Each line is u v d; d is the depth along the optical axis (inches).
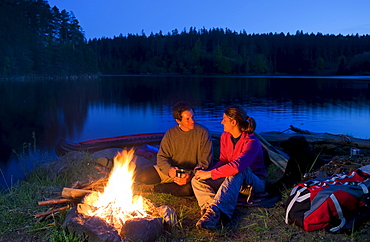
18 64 3014.3
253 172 156.1
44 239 116.1
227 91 1291.8
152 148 237.1
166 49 6456.7
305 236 114.6
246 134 144.2
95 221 111.8
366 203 115.4
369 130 437.4
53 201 133.4
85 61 4288.9
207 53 6235.2
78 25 4392.2
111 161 209.0
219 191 130.1
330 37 6077.8
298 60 5841.5
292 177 161.5
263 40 6181.1
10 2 3230.8
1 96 1136.2
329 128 456.1
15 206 138.6
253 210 138.1
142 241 108.9
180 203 148.6
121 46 6589.6
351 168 152.2
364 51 5816.9
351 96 1023.0
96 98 1026.7
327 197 115.0
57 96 1120.8
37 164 233.1
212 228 120.1
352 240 109.6
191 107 153.4
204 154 155.8
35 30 3585.1
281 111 655.8
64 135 436.5
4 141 394.9
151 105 808.9
